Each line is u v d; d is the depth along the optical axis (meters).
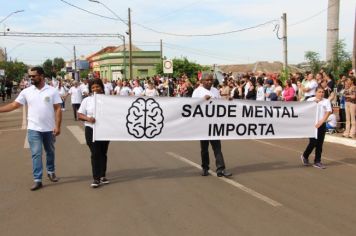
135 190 7.32
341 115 15.02
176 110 8.49
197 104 8.59
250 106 8.95
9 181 8.04
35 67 7.46
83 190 7.34
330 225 5.56
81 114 7.77
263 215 5.96
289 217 5.88
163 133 8.46
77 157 10.45
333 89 15.89
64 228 5.50
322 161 10.05
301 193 7.11
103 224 5.63
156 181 7.96
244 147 12.04
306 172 8.78
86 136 7.78
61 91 26.98
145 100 8.26
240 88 19.92
